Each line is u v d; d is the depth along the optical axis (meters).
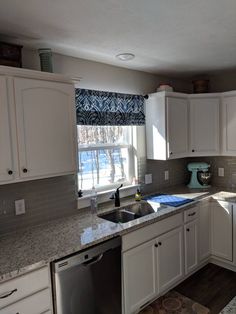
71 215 2.43
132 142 3.08
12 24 1.69
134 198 2.94
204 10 1.58
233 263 2.90
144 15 1.62
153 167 3.26
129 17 1.64
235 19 1.70
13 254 1.67
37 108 1.87
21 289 1.52
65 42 2.05
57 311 1.67
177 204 2.66
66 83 2.04
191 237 2.77
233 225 2.85
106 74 2.70
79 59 2.48
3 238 1.96
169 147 2.98
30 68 2.18
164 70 3.03
